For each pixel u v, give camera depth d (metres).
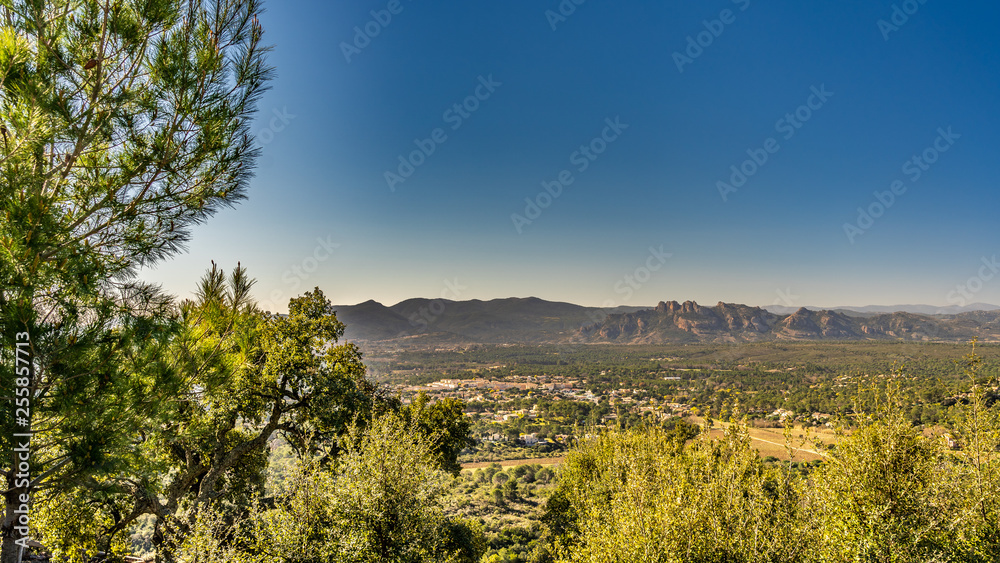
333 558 10.03
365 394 19.56
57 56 5.45
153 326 5.66
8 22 5.29
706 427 11.60
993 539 7.76
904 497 8.32
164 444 7.46
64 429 5.33
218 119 6.10
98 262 5.51
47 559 7.84
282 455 23.14
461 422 23.95
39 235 4.83
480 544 18.12
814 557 8.38
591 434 31.16
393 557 10.60
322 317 18.73
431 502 12.16
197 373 6.50
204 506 11.74
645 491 10.41
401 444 12.28
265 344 16.09
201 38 6.04
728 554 8.70
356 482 11.21
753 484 9.32
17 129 4.90
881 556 7.58
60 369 4.98
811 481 9.60
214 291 6.93
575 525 19.55
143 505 12.84
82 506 11.34
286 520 10.48
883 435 8.80
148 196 6.15
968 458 8.45
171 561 11.55
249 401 15.55
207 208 6.62
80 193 5.76
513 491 51.84
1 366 4.61
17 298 4.70
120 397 5.53
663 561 8.66
